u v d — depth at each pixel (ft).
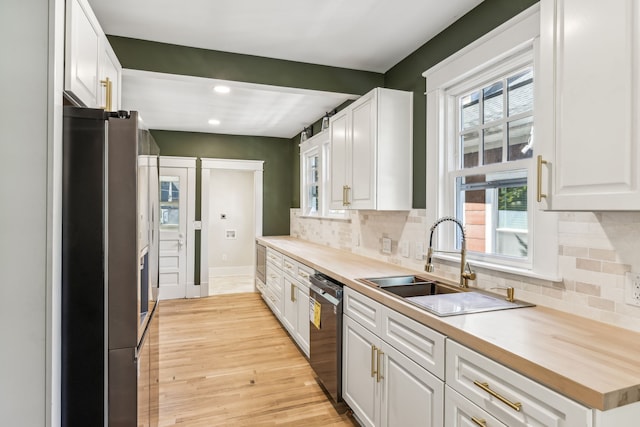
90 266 4.72
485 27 6.76
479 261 6.99
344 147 10.19
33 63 4.31
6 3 4.25
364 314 6.91
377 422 6.36
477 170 7.11
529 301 5.80
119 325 4.83
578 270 5.07
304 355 10.92
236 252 23.43
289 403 8.21
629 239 4.48
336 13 7.22
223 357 10.73
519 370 3.65
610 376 3.22
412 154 8.84
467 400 4.34
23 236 4.29
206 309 15.75
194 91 11.58
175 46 8.59
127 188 4.84
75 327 4.68
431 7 7.00
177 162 17.63
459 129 7.78
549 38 4.34
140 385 5.12
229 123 16.12
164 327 13.35
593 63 3.82
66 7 4.60
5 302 4.25
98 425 4.78
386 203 8.65
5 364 4.26
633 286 4.42
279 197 19.71
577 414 3.12
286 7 7.00
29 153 4.30
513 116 6.40
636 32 3.44
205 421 7.50
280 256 13.41
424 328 5.14
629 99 3.50
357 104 9.40
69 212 4.66
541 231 5.58
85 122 4.70
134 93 11.80
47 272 4.35
